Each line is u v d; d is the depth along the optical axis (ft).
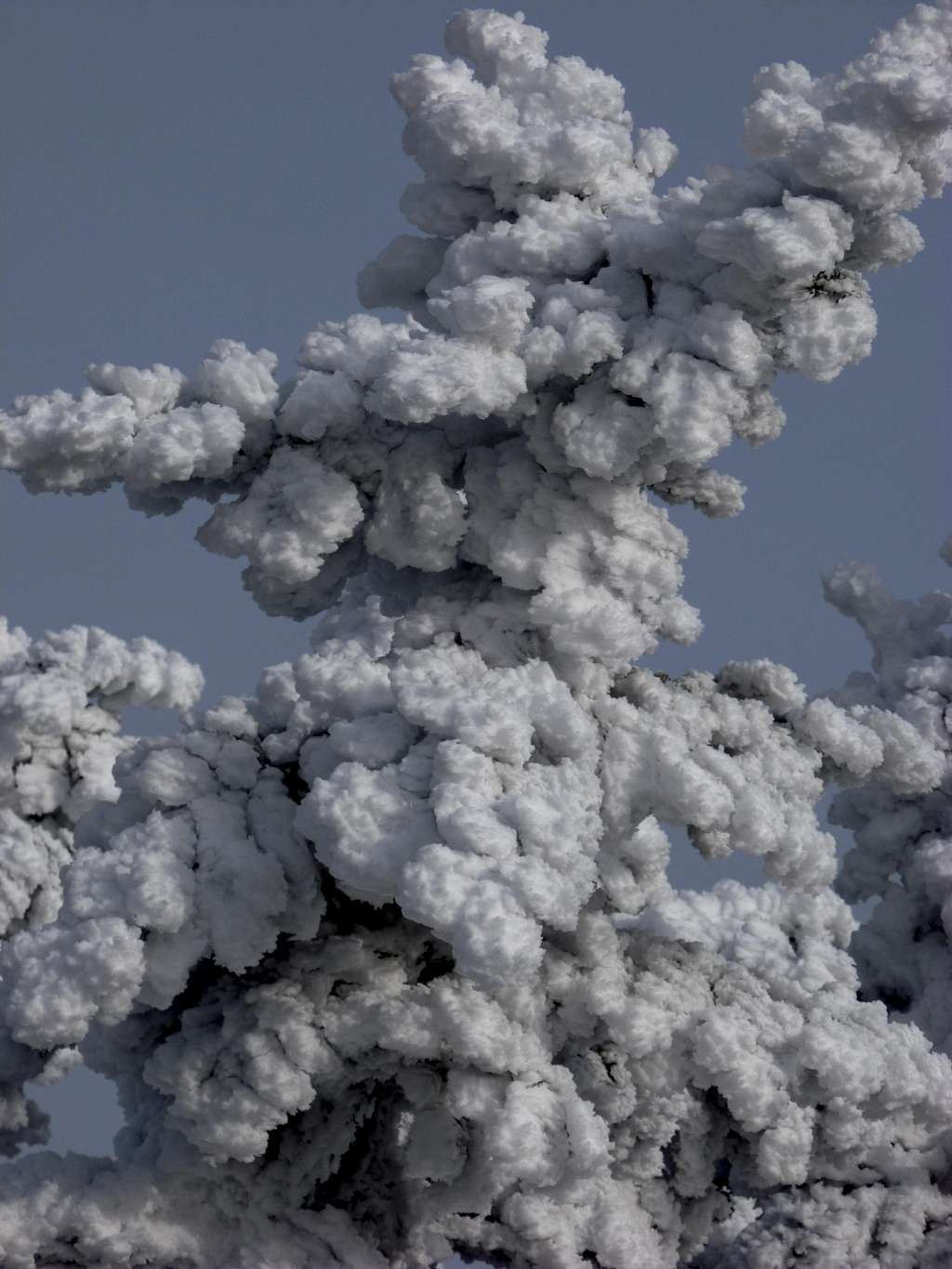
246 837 61.77
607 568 62.69
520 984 62.54
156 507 64.80
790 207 57.21
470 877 53.62
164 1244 63.62
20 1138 72.43
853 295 59.26
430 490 63.82
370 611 78.38
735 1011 66.23
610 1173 66.90
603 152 64.80
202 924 59.77
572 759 59.57
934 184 59.52
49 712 82.99
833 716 66.54
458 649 63.46
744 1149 67.67
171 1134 65.41
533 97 67.21
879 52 61.67
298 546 62.85
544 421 63.21
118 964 56.65
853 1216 72.43
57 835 84.33
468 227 66.95
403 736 59.16
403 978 64.49
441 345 59.93
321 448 64.08
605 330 60.08
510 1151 57.82
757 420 62.85
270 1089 61.93
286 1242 64.95
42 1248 63.31
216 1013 64.69
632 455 61.21
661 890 66.18
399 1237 68.44
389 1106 68.90
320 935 65.26
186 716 66.08
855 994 77.97
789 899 83.97
